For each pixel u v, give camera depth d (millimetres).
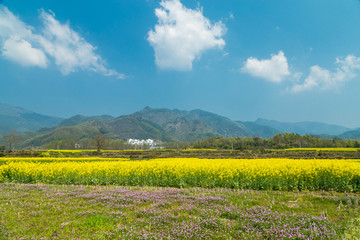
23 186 16859
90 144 135875
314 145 108625
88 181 19109
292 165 19656
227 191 14680
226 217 9203
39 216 9406
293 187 15320
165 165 21031
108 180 18766
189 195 13297
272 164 20828
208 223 8125
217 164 21266
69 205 11125
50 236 7422
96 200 11922
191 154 58156
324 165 19000
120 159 47031
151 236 7074
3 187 16156
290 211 9758
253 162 23500
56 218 9141
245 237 7074
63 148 131375
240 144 114625
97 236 7238
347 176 15289
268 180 15617
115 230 7680
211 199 11789
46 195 13281
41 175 20344
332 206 10414
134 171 19516
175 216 9094
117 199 12016
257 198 12352
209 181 16875
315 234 6906
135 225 8227
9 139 89938
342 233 7152
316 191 15195
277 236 6934
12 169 20594
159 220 8641
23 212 9898
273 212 9281
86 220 8672
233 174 17188
